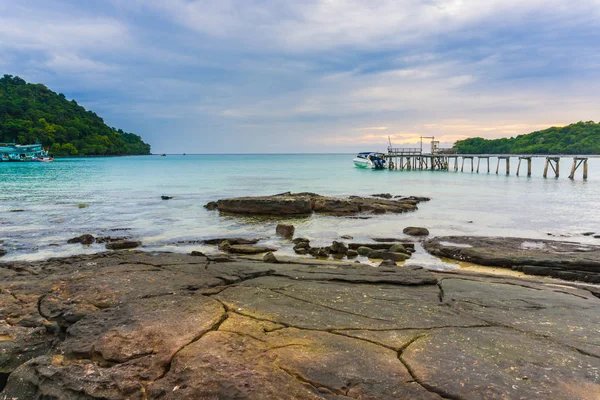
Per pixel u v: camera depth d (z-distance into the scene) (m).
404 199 27.28
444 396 4.07
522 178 51.34
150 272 8.95
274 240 15.37
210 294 7.39
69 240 14.67
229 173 63.97
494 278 9.14
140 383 4.41
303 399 3.96
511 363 4.71
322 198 24.12
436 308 6.68
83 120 163.50
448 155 70.88
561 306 6.92
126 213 21.66
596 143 116.75
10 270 9.54
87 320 6.04
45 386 4.48
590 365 4.68
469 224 18.50
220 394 4.05
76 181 44.22
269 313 6.27
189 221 19.45
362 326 5.79
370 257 13.00
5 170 66.06
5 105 126.75
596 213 21.58
